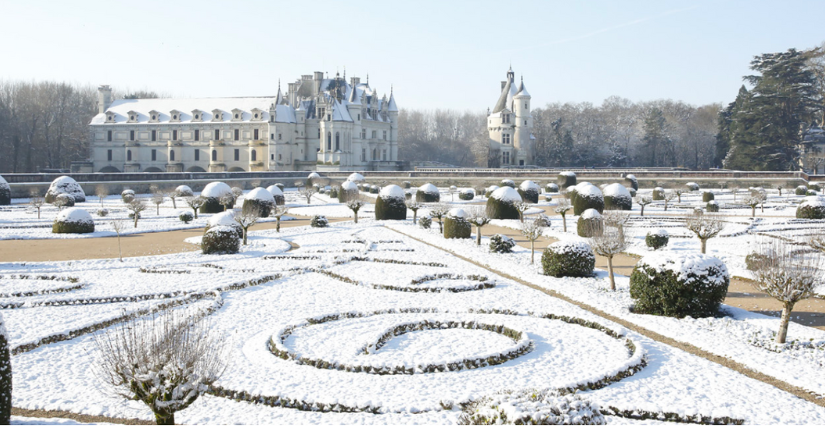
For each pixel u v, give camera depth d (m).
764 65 111.56
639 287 19.83
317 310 20.14
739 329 17.59
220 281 24.12
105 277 25.34
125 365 10.47
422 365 14.41
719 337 16.95
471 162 179.12
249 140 133.12
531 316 19.45
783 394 12.91
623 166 150.38
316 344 16.39
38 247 34.56
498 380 13.67
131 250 33.47
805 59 109.31
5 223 44.12
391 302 21.16
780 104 107.44
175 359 10.41
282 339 16.88
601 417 9.43
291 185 96.06
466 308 20.14
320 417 11.95
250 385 13.36
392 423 11.57
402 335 17.48
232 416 12.03
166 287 23.09
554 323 18.44
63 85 136.38
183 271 26.64
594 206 49.66
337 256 30.02
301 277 25.70
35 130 128.75
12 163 124.69
